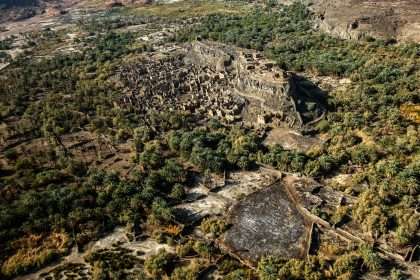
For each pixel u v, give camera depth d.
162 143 147.12
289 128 150.62
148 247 105.62
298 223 111.75
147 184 123.25
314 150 134.25
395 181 115.25
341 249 101.06
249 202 119.62
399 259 97.75
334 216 109.56
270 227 110.88
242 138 141.12
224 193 123.56
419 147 128.25
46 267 101.94
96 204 118.62
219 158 132.12
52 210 115.38
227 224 111.94
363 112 152.25
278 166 131.75
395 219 106.81
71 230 111.19
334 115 151.25
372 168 122.94
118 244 107.12
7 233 109.25
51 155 142.00
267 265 94.56
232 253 102.69
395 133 138.75
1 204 119.56
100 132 158.38
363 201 110.62
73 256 104.50
